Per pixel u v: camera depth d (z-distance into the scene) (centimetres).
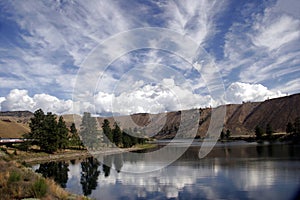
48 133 5931
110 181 2491
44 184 1301
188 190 2109
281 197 1823
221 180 2445
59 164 4378
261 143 8162
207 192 2041
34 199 1144
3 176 1437
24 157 5031
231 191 2048
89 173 3088
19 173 1602
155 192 2062
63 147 6431
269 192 1972
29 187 1302
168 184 2316
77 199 1403
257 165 3259
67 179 2744
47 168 3791
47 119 6053
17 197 1169
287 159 3688
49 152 5966
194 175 2708
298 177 2417
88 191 2130
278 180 2342
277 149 5431
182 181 2428
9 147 5834
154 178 2575
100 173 3028
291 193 1898
